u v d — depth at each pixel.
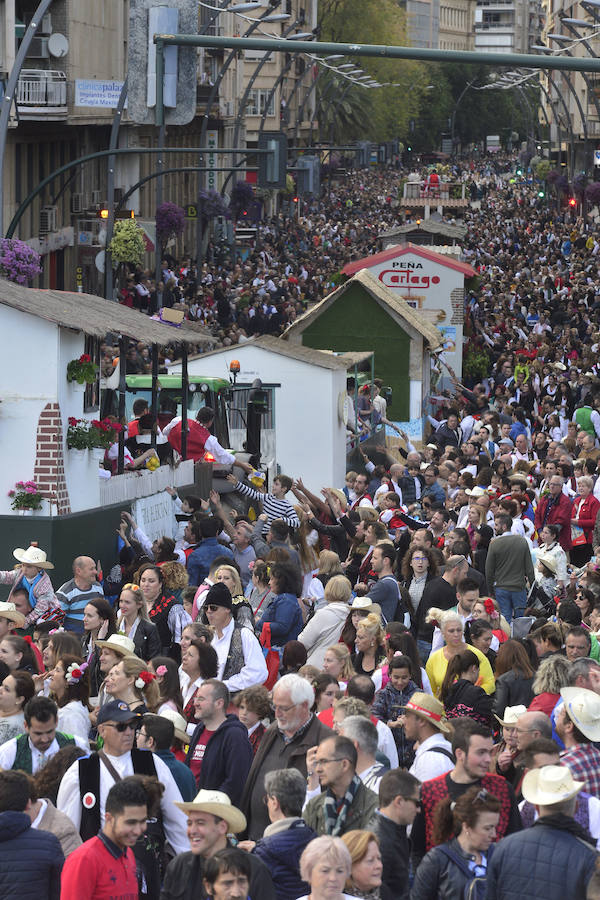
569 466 63.44
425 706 26.47
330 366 76.00
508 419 84.12
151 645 34.22
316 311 103.69
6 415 46.69
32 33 73.38
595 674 29.11
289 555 37.94
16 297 47.19
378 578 40.47
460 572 40.34
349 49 49.41
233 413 74.44
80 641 32.97
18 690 26.55
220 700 26.59
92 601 33.09
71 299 52.22
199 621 34.88
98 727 24.23
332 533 49.16
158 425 63.91
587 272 183.38
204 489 58.59
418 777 25.84
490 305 155.88
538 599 45.81
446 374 122.00
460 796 22.75
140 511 51.44
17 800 21.58
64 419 47.28
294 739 25.72
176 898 21.77
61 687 28.33
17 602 37.91
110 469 52.81
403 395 102.88
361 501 62.84
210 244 191.00
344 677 31.12
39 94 132.75
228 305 140.38
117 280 133.50
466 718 24.47
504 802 23.72
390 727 28.69
